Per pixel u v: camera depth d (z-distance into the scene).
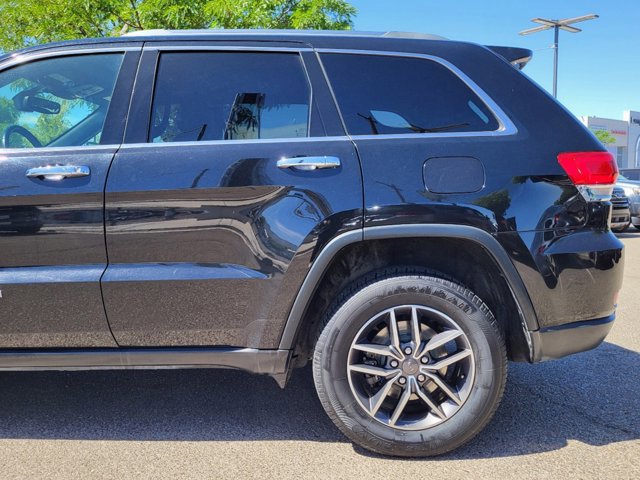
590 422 2.73
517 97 2.46
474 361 2.32
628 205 11.32
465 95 2.47
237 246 2.31
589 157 2.38
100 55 2.55
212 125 2.43
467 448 2.48
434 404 2.33
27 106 2.57
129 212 2.30
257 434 2.65
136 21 7.92
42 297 2.33
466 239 2.30
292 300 2.31
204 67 2.51
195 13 7.60
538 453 2.43
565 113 2.47
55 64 2.56
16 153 2.38
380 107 2.44
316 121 2.41
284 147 2.35
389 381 2.33
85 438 2.61
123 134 2.41
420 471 2.29
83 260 2.33
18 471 2.30
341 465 2.34
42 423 2.77
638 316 4.78
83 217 2.31
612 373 3.40
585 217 2.36
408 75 2.50
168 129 2.43
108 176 2.31
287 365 2.37
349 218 2.26
